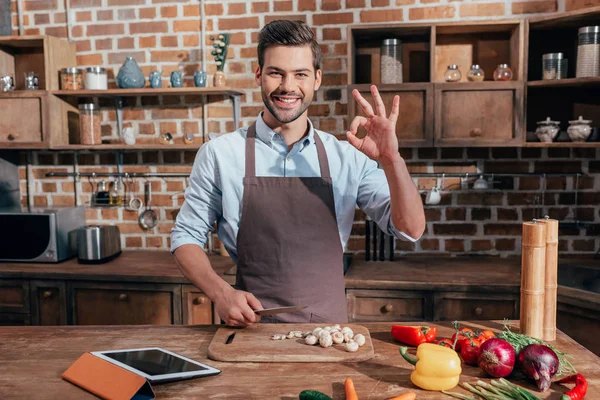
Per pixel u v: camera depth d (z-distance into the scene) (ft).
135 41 11.13
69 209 10.58
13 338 4.93
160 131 11.23
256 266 5.96
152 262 10.26
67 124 11.01
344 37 10.53
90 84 10.53
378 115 4.94
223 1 10.82
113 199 11.32
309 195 5.99
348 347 4.51
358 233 10.77
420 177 10.57
